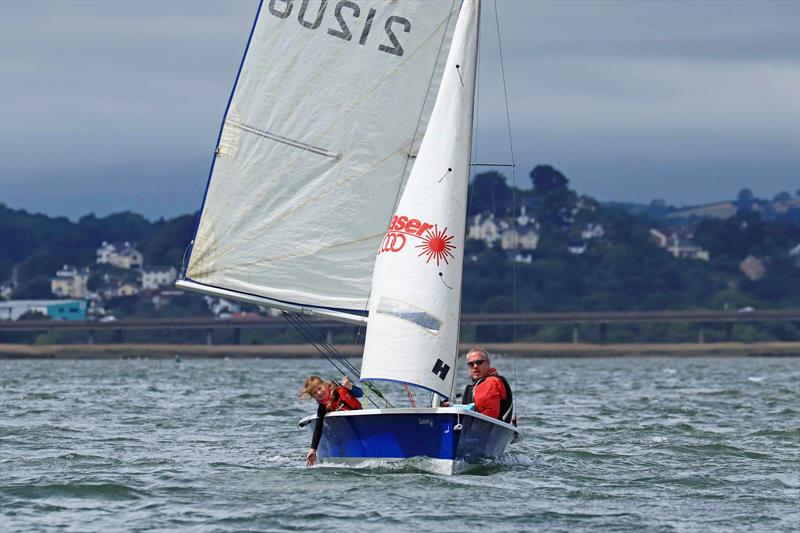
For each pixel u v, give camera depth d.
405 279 66.69
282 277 77.31
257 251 77.50
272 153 77.62
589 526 56.62
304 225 77.31
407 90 76.38
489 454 71.12
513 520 57.62
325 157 77.25
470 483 66.62
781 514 60.19
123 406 141.25
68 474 73.06
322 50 77.06
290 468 74.81
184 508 60.44
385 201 76.88
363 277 77.00
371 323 67.25
